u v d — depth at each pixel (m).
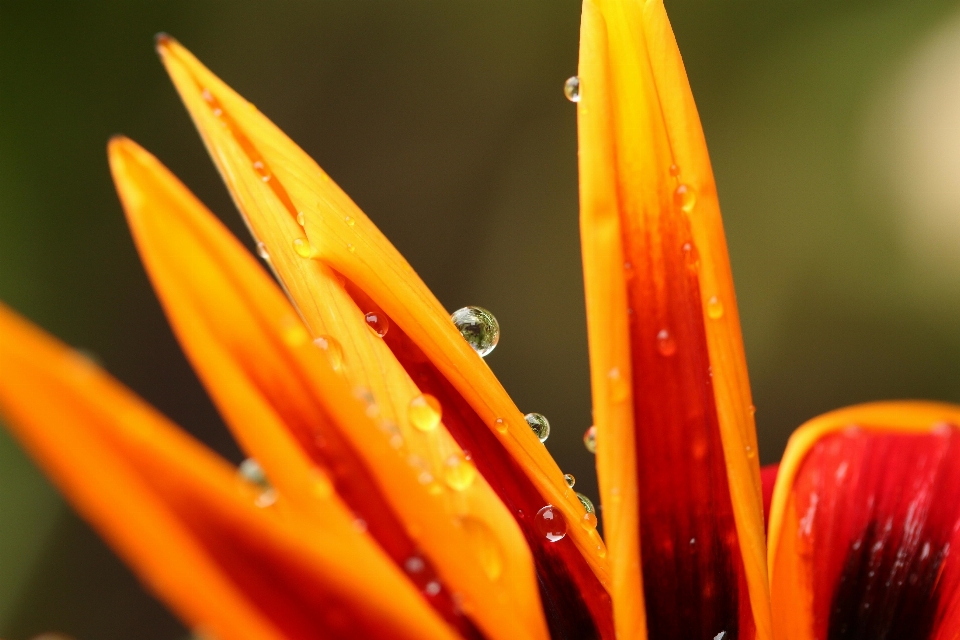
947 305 0.42
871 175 0.44
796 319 0.43
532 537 0.13
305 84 0.47
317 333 0.13
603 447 0.13
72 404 0.10
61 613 0.34
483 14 0.48
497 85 0.48
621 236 0.13
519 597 0.13
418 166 0.46
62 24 0.44
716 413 0.13
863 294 0.43
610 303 0.13
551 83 0.47
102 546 0.35
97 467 0.10
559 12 0.48
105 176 0.43
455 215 0.46
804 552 0.15
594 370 0.13
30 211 0.42
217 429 0.40
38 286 0.42
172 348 0.42
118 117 0.44
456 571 0.12
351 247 0.14
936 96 0.44
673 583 0.13
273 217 0.13
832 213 0.44
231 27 0.47
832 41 0.47
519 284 0.44
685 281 0.13
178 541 0.11
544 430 0.16
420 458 0.13
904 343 0.42
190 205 0.12
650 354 0.13
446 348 0.13
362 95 0.47
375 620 0.11
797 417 0.42
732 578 0.13
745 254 0.45
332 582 0.11
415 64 0.48
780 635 0.14
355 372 0.13
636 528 0.13
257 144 0.14
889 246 0.43
